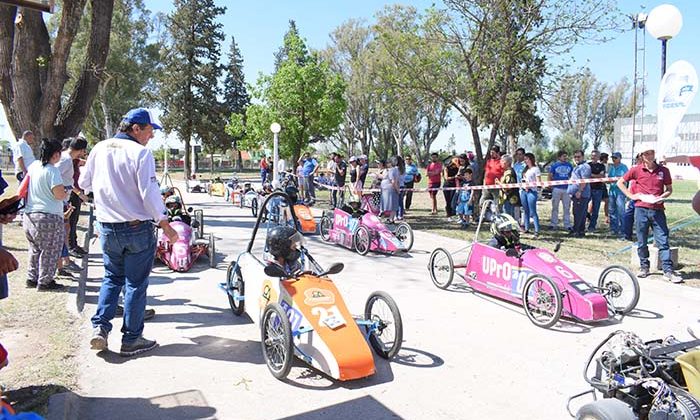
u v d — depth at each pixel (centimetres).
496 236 815
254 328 656
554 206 1536
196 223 1128
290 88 2692
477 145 1716
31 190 768
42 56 1434
